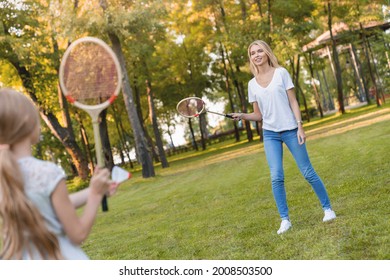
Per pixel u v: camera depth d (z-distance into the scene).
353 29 33.00
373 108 31.25
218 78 35.53
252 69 5.38
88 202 2.11
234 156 23.45
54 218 2.04
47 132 34.16
